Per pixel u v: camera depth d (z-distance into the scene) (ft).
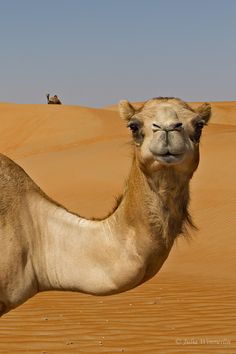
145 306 75.66
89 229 39.40
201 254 123.75
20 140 300.81
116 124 313.53
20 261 40.60
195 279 99.04
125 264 37.47
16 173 42.27
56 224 40.96
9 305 40.75
